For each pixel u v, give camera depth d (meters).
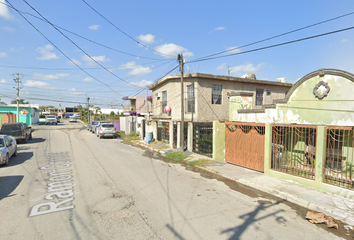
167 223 4.54
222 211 5.21
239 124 9.70
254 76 18.16
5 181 7.52
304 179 6.95
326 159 6.92
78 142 18.94
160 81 18.88
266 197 6.27
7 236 4.00
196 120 15.40
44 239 3.90
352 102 6.79
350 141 6.73
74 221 4.60
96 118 53.00
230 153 10.33
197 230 4.28
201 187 7.07
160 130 17.77
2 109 38.31
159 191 6.58
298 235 4.19
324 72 7.41
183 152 13.02
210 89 15.91
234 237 4.05
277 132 8.09
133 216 4.85
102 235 4.04
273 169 8.13
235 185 7.35
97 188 6.79
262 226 4.52
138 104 37.22
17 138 17.42
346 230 4.41
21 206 5.38
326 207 5.35
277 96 19.05
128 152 14.19
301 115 8.14
